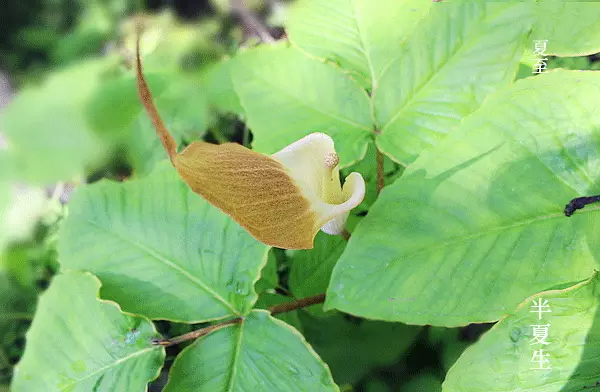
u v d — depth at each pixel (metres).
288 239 0.36
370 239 0.42
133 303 0.47
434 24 0.47
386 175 0.54
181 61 0.65
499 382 0.41
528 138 0.43
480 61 0.46
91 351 0.46
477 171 0.43
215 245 0.47
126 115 0.62
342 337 0.52
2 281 0.66
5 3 0.76
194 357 0.45
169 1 0.73
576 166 0.42
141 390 0.44
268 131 0.49
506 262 0.41
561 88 0.43
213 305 0.46
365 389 0.52
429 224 0.42
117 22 0.73
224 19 0.71
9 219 0.66
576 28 0.47
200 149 0.34
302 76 0.50
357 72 0.50
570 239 0.41
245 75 0.50
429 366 0.52
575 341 0.40
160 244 0.48
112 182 0.51
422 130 0.47
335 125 0.49
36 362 0.47
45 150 0.64
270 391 0.43
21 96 0.67
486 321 0.40
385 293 0.41
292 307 0.48
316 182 0.40
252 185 0.35
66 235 0.50
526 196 0.42
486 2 0.46
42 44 0.75
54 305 0.47
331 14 0.52
